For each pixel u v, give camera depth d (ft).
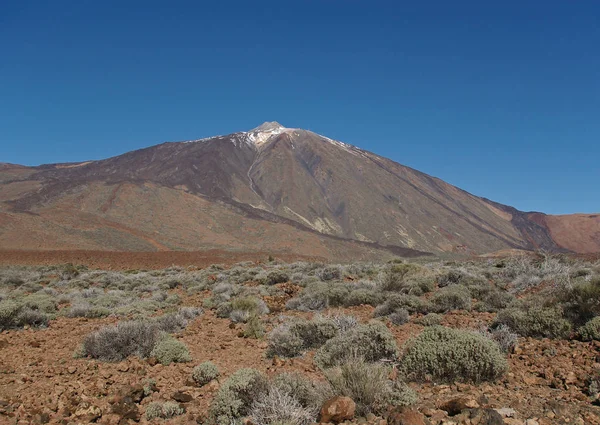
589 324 29.19
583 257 115.34
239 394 19.76
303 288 68.85
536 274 63.67
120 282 99.96
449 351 23.20
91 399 22.76
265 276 86.43
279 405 18.02
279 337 32.63
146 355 32.37
